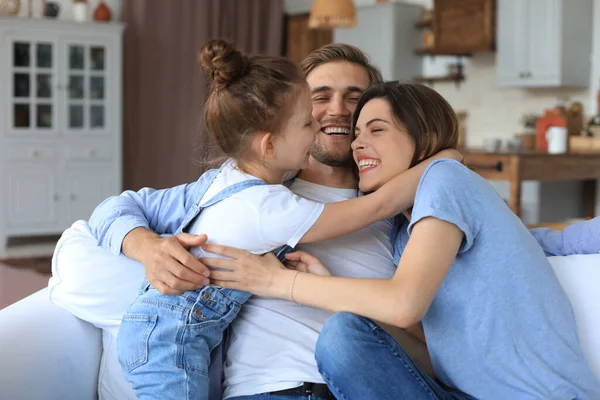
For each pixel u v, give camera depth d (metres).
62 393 1.57
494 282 1.42
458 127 1.66
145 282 1.60
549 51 5.69
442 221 1.38
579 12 5.70
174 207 1.74
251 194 1.54
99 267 1.65
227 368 1.58
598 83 5.77
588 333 1.53
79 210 6.66
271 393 1.51
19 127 6.39
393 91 1.64
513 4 5.91
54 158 6.54
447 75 6.81
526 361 1.42
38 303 1.68
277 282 1.47
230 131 1.59
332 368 1.41
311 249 1.65
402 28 6.93
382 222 1.76
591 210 5.91
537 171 4.69
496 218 1.44
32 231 6.50
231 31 7.64
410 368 1.43
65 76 6.52
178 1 7.30
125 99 7.18
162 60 7.27
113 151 6.75
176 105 7.35
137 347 1.49
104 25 6.61
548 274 1.48
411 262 1.36
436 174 1.45
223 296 1.52
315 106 1.88
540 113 6.20
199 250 1.53
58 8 6.80
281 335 1.55
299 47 8.12
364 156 1.65
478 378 1.44
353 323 1.39
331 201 1.82
